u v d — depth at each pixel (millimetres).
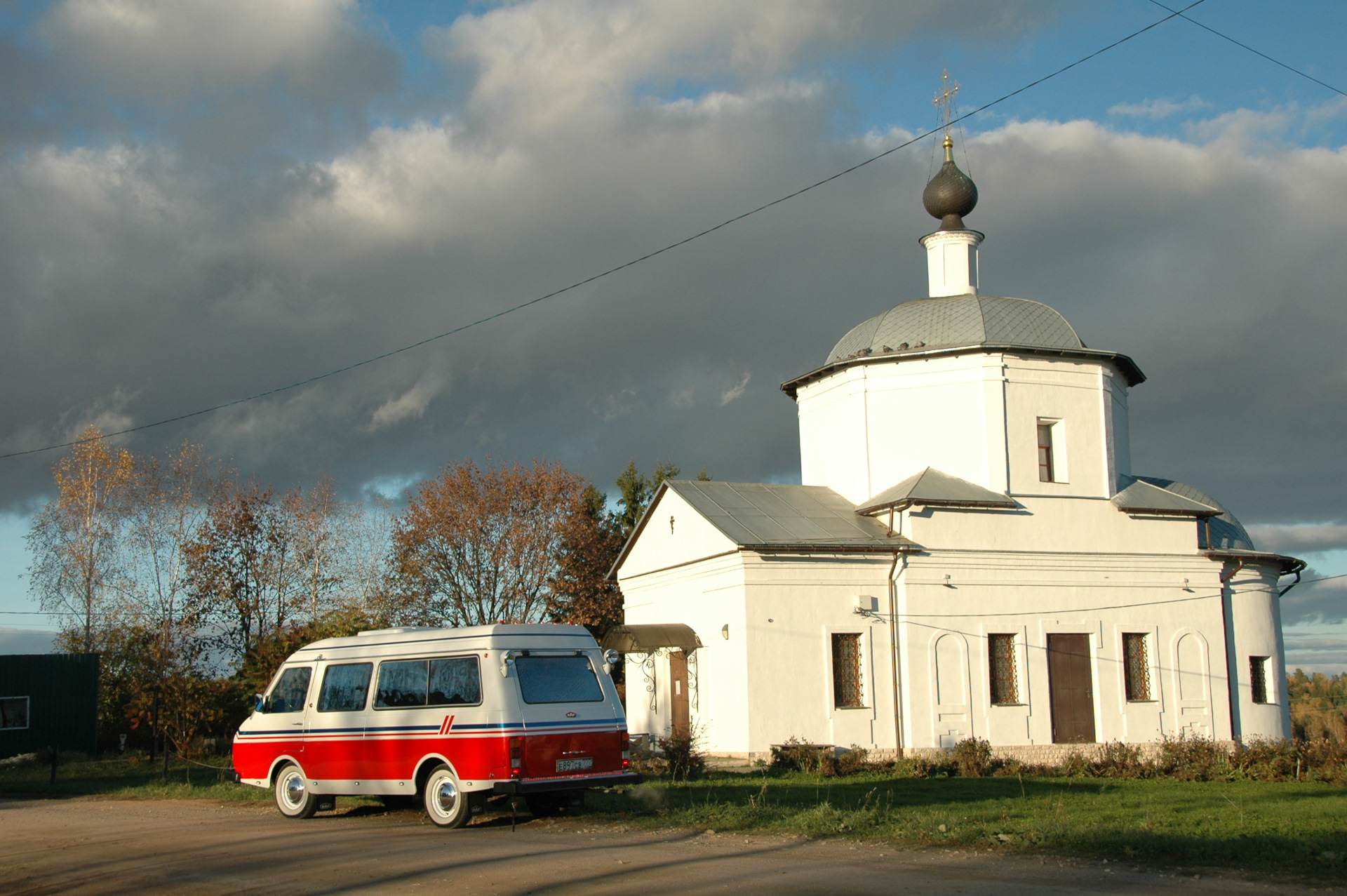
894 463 29766
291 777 16531
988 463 28828
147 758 32906
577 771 14492
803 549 26453
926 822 13250
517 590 43625
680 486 29953
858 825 13297
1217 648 30734
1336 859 10602
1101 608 29406
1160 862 10812
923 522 27828
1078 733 28484
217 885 10492
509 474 44938
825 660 26516
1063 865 10711
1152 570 30219
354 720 15703
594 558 46562
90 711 34625
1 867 12148
